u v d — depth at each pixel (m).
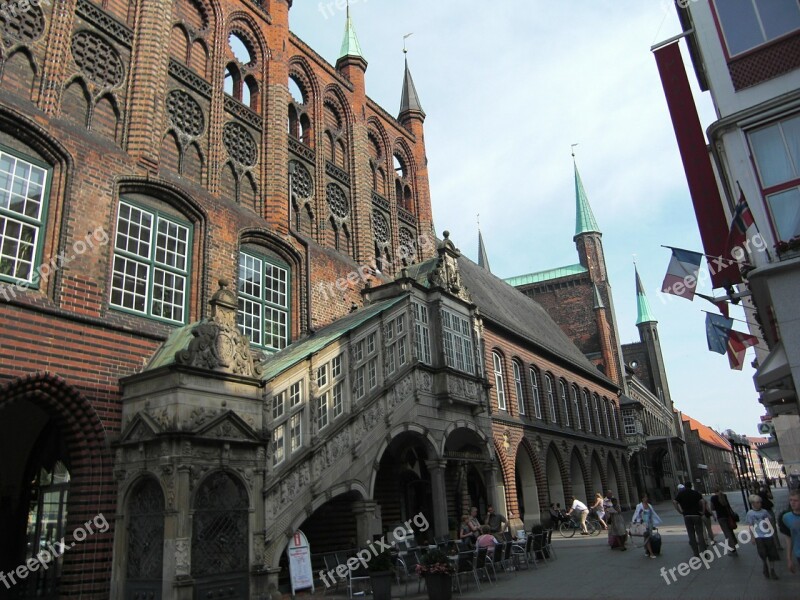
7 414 13.72
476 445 21.48
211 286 15.81
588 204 68.62
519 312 41.66
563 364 39.31
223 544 11.55
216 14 18.55
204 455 11.56
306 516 13.22
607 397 48.44
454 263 22.73
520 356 32.44
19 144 12.38
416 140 29.28
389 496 19.91
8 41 12.60
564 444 35.44
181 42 17.33
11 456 14.09
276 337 18.28
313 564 16.77
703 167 15.96
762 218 12.66
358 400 15.73
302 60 22.25
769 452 25.48
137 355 13.16
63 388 11.65
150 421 11.52
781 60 13.31
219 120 17.64
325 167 22.30
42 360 11.44
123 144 14.64
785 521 9.88
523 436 29.83
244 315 17.20
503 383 29.95
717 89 13.78
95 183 13.40
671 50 16.58
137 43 15.52
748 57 13.65
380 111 26.66
